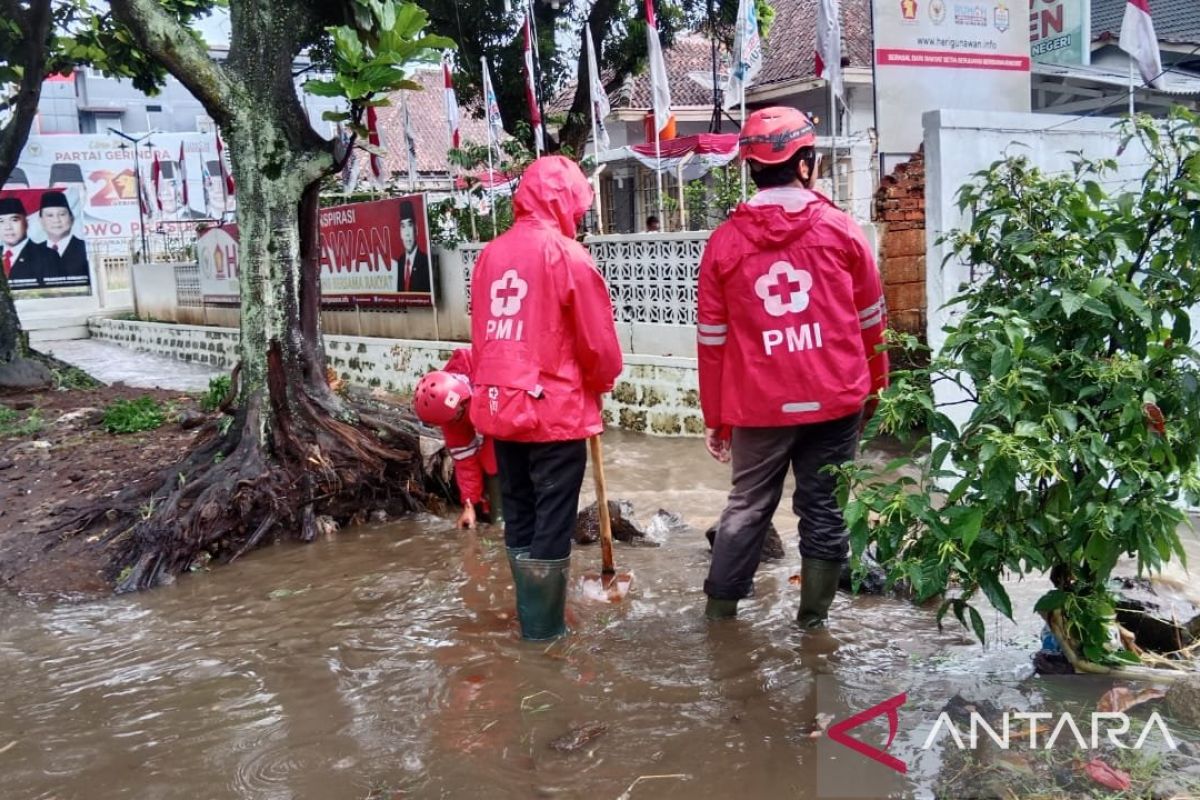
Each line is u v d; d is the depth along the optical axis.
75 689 3.80
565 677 3.61
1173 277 3.16
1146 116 3.45
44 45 11.26
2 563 5.50
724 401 3.90
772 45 20.55
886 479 5.97
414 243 11.07
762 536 4.02
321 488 6.07
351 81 5.68
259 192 6.24
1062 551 3.04
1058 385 3.04
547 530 3.96
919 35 10.03
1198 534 4.77
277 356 6.21
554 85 16.73
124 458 7.14
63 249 24.09
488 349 4.00
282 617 4.51
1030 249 3.20
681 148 14.42
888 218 8.14
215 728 3.36
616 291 8.91
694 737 3.08
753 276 3.71
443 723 3.28
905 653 3.64
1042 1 13.27
